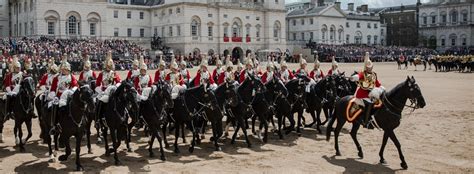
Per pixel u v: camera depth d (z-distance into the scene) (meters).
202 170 16.00
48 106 16.86
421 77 61.31
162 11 108.19
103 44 84.75
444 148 19.27
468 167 16.28
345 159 17.55
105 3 99.69
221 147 19.78
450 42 144.75
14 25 105.62
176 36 104.00
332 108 22.89
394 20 158.50
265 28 116.12
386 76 61.47
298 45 123.62
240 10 110.75
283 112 21.39
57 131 16.72
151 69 72.31
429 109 30.52
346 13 143.50
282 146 19.98
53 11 92.62
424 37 150.75
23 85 19.00
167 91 17.33
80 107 15.63
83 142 20.83
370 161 17.22
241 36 111.69
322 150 19.12
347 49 118.50
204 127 21.48
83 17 96.75
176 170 16.02
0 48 67.12
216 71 23.92
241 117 19.88
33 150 19.19
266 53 101.44
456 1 142.50
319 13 130.50
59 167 16.41
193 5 102.31
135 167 16.41
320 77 25.17
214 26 106.69
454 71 75.38
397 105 16.27
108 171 15.86
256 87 19.78
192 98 18.78
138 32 109.94
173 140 21.39
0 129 20.44
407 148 19.31
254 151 19.03
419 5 152.00
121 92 16.86
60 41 81.00
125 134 17.22
